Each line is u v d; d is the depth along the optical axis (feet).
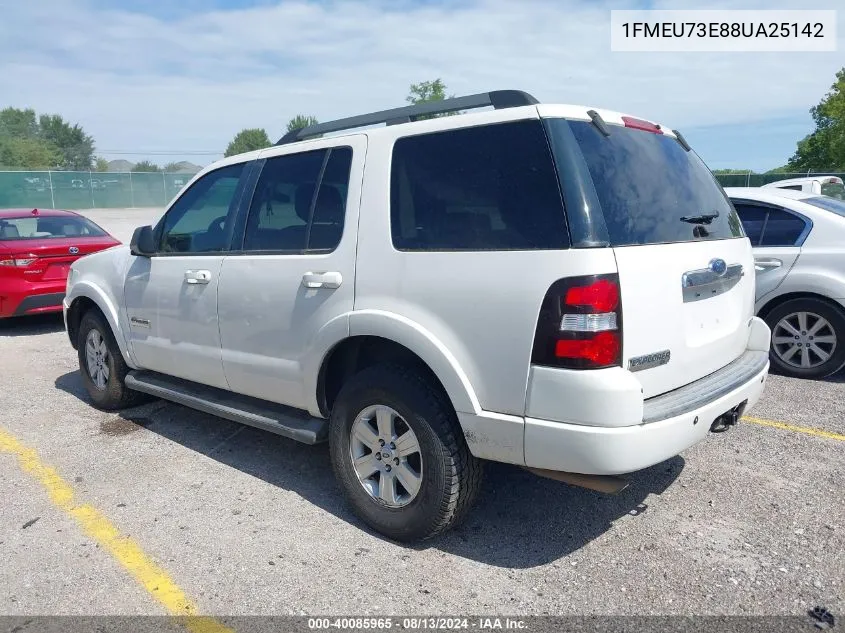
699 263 10.43
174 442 15.74
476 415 9.70
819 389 18.67
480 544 11.12
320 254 11.72
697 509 12.13
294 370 12.16
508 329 9.32
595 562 10.53
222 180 14.29
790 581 9.92
